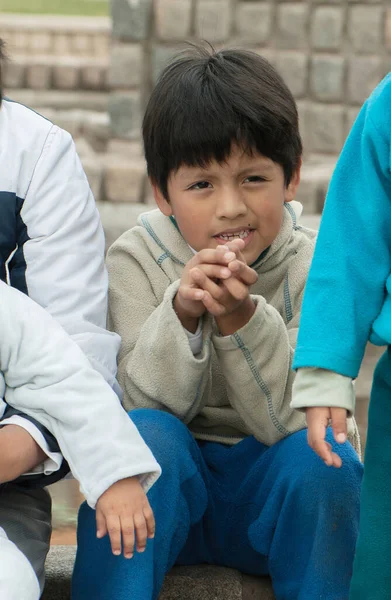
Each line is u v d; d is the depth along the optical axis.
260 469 3.03
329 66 9.21
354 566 2.73
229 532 3.14
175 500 2.83
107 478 2.58
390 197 2.70
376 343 2.71
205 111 2.94
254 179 2.99
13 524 2.83
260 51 9.22
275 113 2.97
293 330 3.12
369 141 2.70
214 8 9.16
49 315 2.82
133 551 2.68
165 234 3.22
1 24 16.36
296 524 2.87
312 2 9.15
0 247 2.96
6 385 2.77
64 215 3.01
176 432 2.89
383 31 9.16
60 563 3.41
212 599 3.11
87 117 12.07
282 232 3.15
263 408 2.96
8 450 2.62
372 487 2.71
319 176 8.74
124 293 3.22
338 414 2.62
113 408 2.67
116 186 9.01
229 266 2.75
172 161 3.00
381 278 2.67
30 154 3.00
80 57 16.05
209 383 3.12
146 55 9.35
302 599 2.83
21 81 14.83
